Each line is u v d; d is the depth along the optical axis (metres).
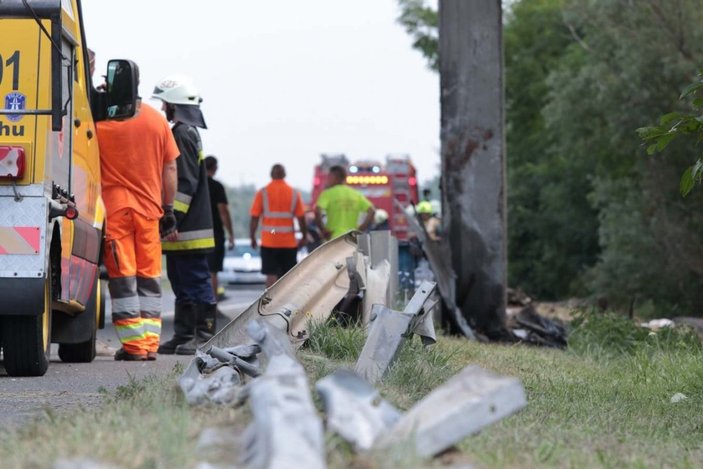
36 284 19.53
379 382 15.05
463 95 33.16
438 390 9.93
